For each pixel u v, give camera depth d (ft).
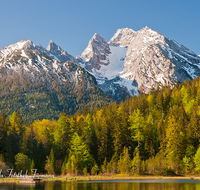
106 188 236.84
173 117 411.13
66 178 329.31
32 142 431.43
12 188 240.32
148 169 358.02
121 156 371.56
